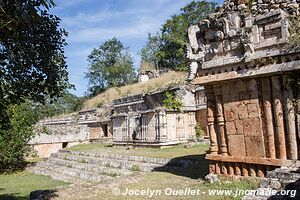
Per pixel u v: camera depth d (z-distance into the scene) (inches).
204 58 466.9
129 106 1593.3
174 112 1167.6
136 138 1254.9
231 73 424.2
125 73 3248.0
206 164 607.5
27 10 326.6
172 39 2709.2
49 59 411.5
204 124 1211.2
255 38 402.6
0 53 366.0
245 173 418.9
